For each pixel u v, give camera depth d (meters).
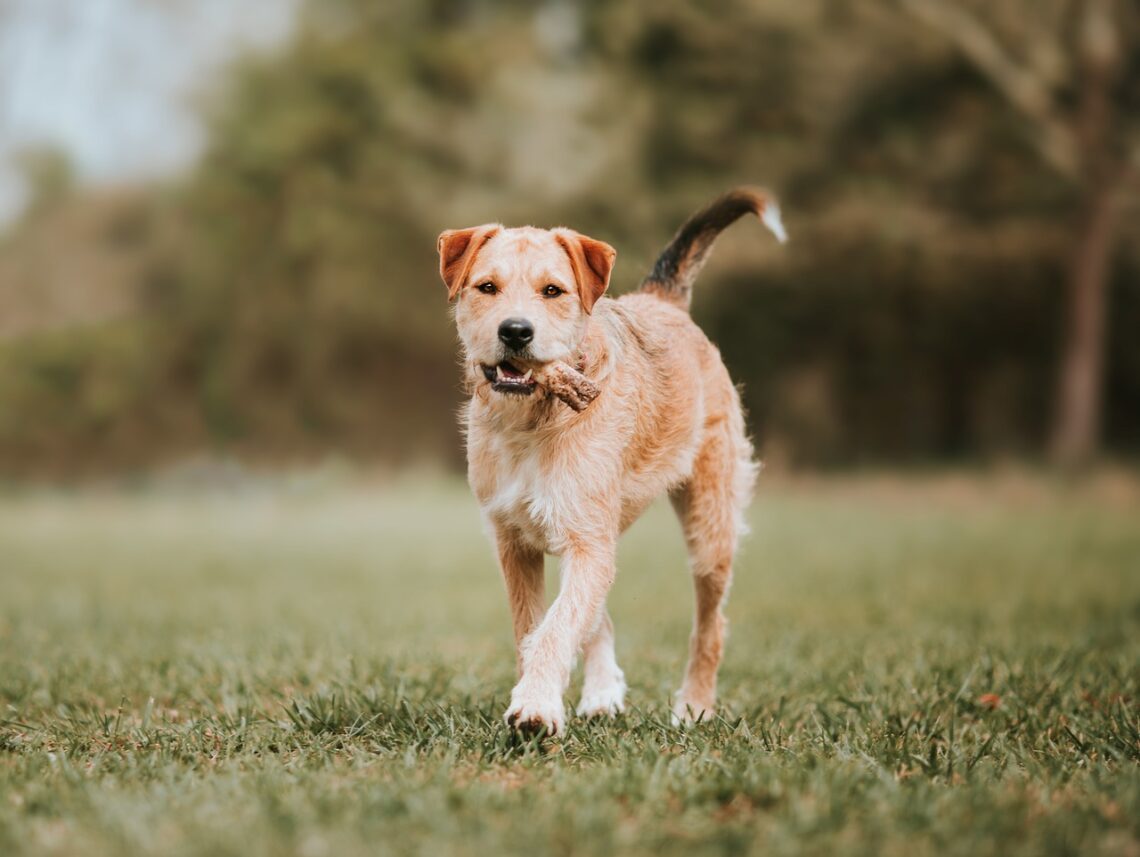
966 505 19.39
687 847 2.72
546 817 2.90
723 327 24.73
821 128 21.38
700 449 4.93
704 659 4.89
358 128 25.98
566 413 4.05
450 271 4.30
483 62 25.23
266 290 27.34
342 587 10.12
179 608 8.64
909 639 6.42
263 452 28.31
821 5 20.55
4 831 2.81
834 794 3.11
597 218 22.41
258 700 4.62
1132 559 11.45
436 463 28.02
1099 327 20.53
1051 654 5.62
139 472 27.97
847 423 25.95
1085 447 20.55
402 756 3.62
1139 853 2.70
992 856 2.66
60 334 29.66
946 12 19.97
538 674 3.82
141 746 3.86
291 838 2.73
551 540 4.12
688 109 22.05
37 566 12.39
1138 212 20.62
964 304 23.80
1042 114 20.28
